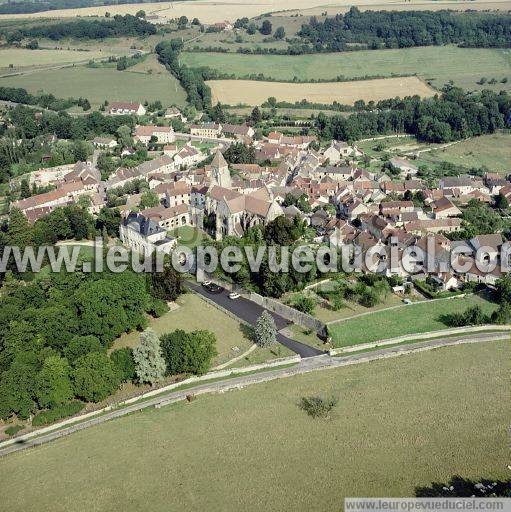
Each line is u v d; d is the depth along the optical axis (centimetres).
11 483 12688
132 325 17950
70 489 12425
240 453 13200
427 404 14575
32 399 15000
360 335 17750
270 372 16212
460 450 12988
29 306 18050
